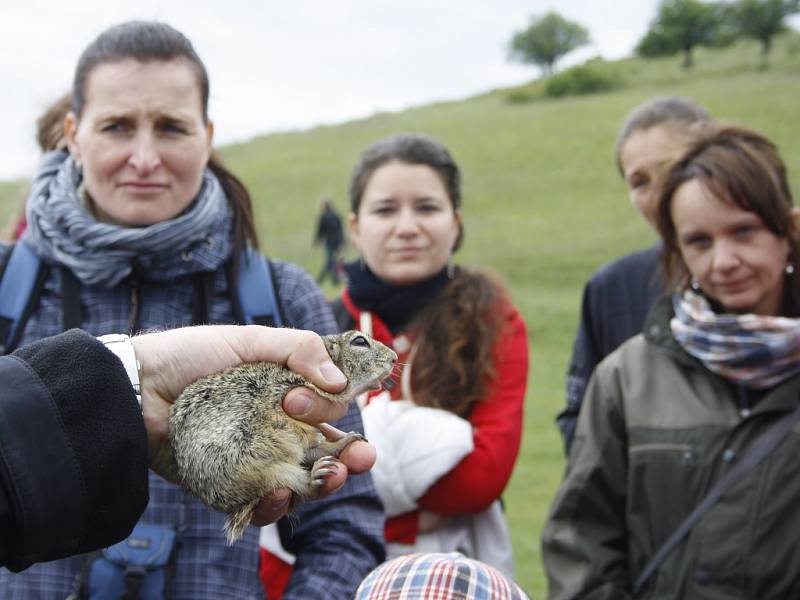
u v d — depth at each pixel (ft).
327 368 2.82
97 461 2.36
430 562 2.78
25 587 3.26
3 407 2.30
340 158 51.29
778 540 3.87
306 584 3.42
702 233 4.37
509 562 4.56
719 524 3.98
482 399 4.62
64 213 3.64
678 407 4.29
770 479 3.95
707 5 74.38
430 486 4.35
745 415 4.10
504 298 4.96
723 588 3.92
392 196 5.00
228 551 3.38
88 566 3.23
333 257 30.40
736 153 4.40
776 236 4.37
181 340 2.81
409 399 4.68
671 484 4.17
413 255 4.94
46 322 3.61
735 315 4.39
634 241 32.50
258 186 46.42
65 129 4.09
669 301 4.58
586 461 4.48
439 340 4.71
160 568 3.27
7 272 3.68
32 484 2.26
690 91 56.49
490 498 4.42
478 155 48.47
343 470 2.74
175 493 3.38
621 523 4.44
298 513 3.66
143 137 3.73
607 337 5.65
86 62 3.86
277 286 3.84
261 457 2.72
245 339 2.84
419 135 5.28
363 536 3.61
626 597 4.19
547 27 105.19
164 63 3.80
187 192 3.83
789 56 66.28
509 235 35.12
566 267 30.12
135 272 3.66
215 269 3.73
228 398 2.77
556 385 15.98
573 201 39.19
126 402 2.44
